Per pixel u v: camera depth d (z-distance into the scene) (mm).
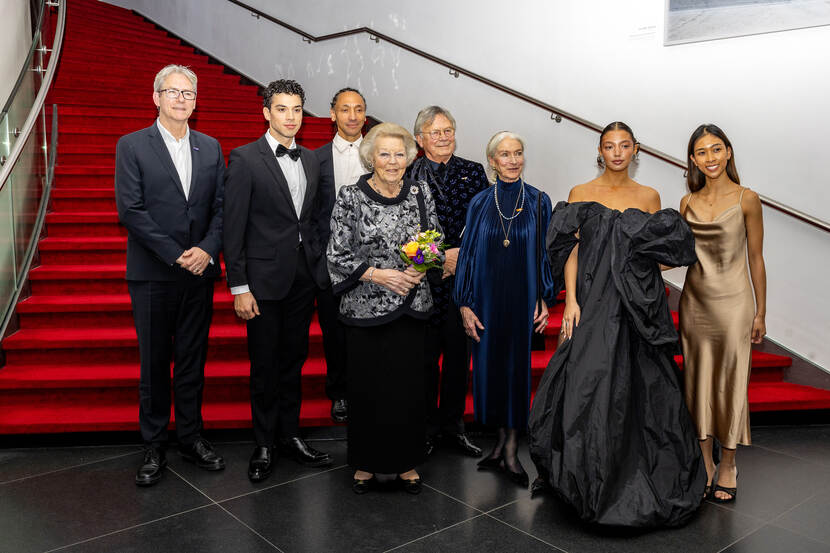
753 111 4410
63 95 6832
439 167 3408
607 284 2836
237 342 4117
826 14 4043
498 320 3160
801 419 4031
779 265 4414
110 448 3564
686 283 3092
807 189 4211
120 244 4766
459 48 6223
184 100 3104
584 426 2719
